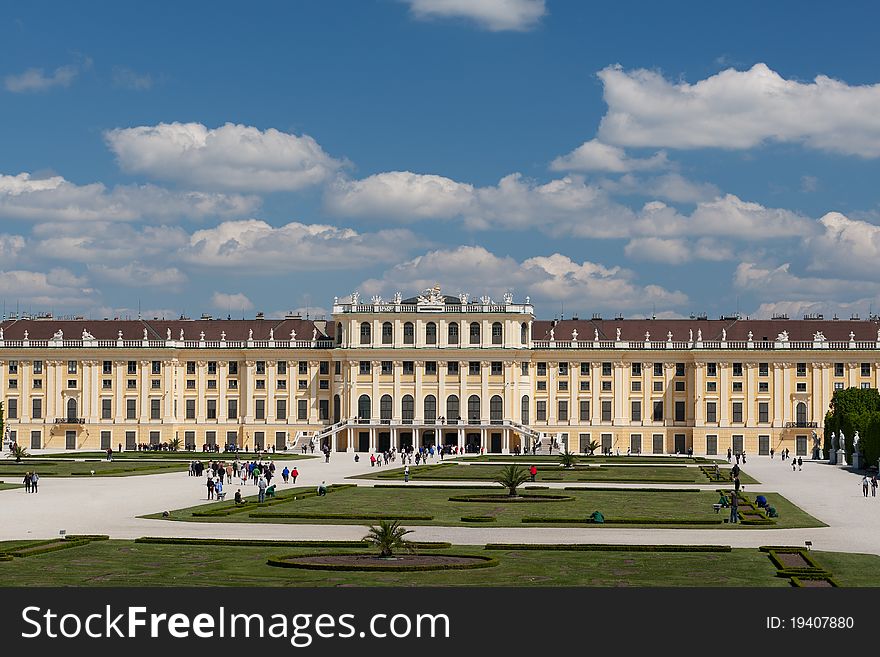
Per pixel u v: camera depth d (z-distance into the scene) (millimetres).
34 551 74625
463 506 110188
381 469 176375
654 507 109875
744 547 79438
